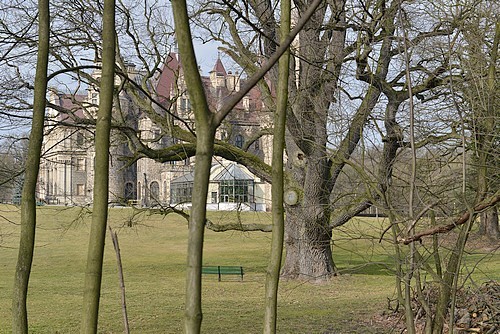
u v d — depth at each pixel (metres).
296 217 19.38
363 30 13.93
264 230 18.64
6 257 31.62
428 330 6.90
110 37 3.98
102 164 3.87
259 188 55.09
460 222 5.59
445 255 7.00
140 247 37.25
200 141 3.04
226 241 40.16
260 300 17.62
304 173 19.61
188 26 3.05
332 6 14.82
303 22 3.20
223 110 3.08
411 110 5.35
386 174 7.68
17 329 4.25
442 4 9.47
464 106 7.58
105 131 3.88
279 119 4.31
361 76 13.09
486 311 10.33
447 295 6.89
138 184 76.50
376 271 22.88
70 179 73.31
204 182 3.02
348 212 18.30
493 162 6.97
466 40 8.09
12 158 11.62
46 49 4.45
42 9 4.45
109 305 16.88
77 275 24.72
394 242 5.95
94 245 3.81
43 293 19.44
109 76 3.95
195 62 3.06
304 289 18.53
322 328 12.88
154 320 14.45
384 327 12.58
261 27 15.09
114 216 44.81
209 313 15.21
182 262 29.64
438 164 7.80
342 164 12.24
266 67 3.16
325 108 15.20
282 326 13.20
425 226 7.11
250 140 20.41
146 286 21.22
